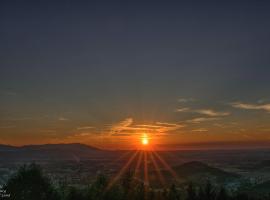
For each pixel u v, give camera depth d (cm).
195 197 6500
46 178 4066
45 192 3828
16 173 3869
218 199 6662
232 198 7031
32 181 3784
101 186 4978
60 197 4106
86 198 4456
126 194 5272
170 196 6172
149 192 5756
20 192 3622
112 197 4866
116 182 5359
